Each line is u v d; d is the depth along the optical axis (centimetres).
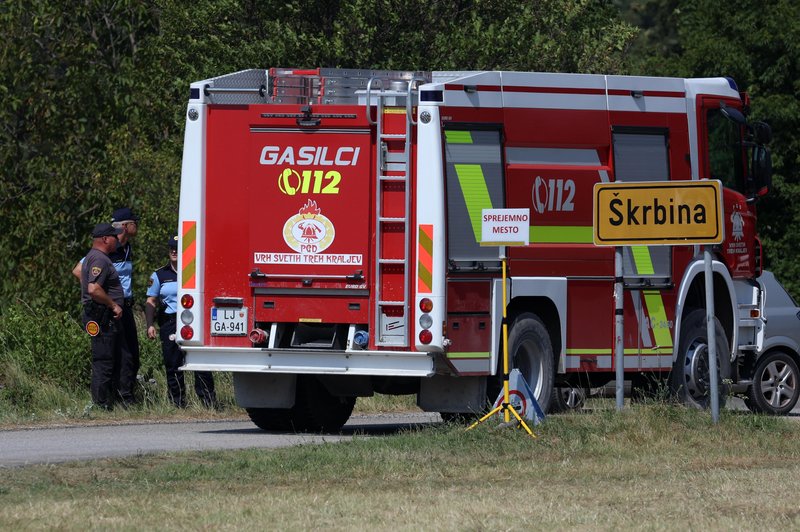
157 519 3244
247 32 9669
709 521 3297
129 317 6456
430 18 9694
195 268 5416
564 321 5541
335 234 5269
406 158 5188
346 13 9488
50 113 9431
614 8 12450
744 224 6525
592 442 4706
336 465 4166
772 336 6806
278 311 5341
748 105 6519
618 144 5731
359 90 5481
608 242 5256
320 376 5544
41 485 3766
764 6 13050
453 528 3170
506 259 5331
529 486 3869
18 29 9569
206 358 5431
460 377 5334
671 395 6019
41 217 9112
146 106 9606
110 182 9075
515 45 9688
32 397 6531
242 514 3325
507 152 5366
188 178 5428
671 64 13425
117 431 5562
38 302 8750
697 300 6281
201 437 5309
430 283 5122
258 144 5356
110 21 9988
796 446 4800
